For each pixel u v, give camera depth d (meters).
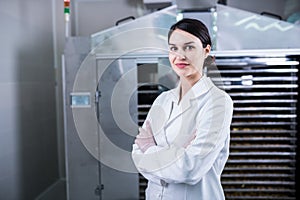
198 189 0.95
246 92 2.17
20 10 2.46
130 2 3.06
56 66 3.19
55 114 3.20
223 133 0.87
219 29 1.92
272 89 2.17
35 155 2.74
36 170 2.76
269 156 2.27
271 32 1.91
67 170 2.08
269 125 2.27
